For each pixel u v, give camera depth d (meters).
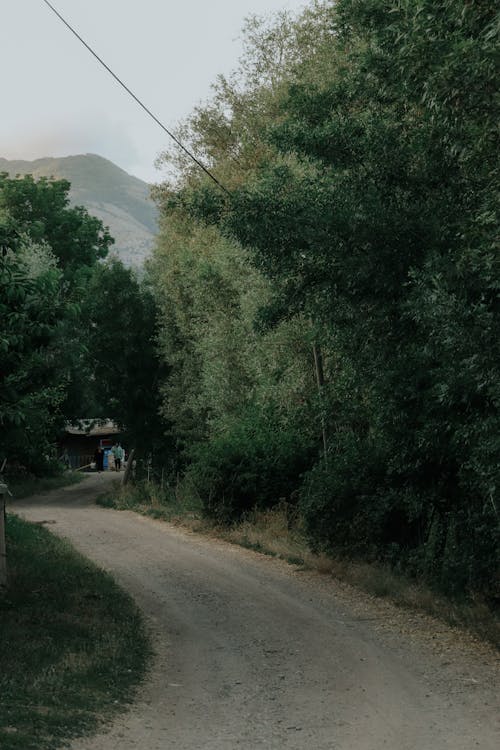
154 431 36.91
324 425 20.23
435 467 15.72
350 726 8.21
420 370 14.12
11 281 11.82
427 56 10.48
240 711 8.73
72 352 34.91
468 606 13.86
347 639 12.27
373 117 15.02
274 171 15.99
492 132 10.55
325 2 30.73
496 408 11.98
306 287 16.08
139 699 9.03
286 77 31.31
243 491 24.59
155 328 36.78
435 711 8.74
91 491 40.59
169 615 14.01
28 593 14.21
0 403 12.35
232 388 28.34
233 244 24.27
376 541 18.25
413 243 14.15
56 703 8.36
